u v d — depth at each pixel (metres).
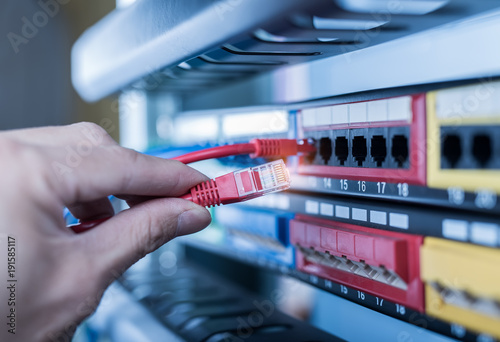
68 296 0.30
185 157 0.38
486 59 0.24
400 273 0.28
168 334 0.44
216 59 0.37
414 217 0.28
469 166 0.25
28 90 0.78
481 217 0.24
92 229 0.32
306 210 0.38
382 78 0.30
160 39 0.36
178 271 0.66
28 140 0.35
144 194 0.34
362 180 0.32
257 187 0.34
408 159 0.29
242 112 0.49
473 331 0.25
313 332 0.41
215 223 0.55
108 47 0.51
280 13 0.24
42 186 0.30
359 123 0.32
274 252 0.44
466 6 0.23
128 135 0.72
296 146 0.37
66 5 0.80
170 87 0.56
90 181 0.31
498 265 0.24
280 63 0.39
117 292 0.61
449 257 0.26
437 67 0.27
